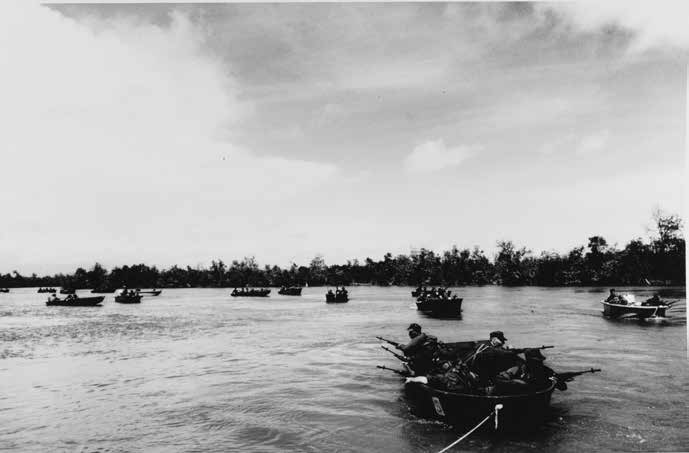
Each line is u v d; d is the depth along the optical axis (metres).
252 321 36.53
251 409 11.76
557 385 10.67
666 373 14.55
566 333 24.47
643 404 11.30
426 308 41.31
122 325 34.81
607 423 9.97
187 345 23.72
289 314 43.25
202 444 9.45
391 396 12.62
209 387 14.34
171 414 11.59
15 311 52.78
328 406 11.79
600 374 14.44
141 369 17.47
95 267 158.25
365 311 45.41
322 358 18.92
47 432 10.45
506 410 9.05
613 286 100.38
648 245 93.19
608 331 25.16
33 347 23.77
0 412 12.04
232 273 177.12
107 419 11.27
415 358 12.26
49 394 13.89
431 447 8.83
